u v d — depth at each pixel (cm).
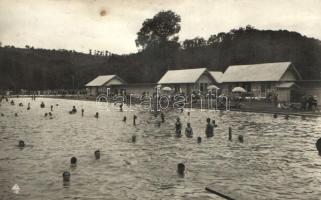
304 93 6362
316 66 10062
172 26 14412
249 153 2267
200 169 1858
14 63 16975
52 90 14475
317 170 1842
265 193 1477
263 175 1744
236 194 1432
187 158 2117
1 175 1728
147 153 2267
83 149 2416
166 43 14275
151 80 12769
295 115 4575
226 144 2595
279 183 1614
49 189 1519
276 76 6800
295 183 1616
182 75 8538
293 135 3036
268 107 5584
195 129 3431
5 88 15250
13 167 1891
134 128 3556
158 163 1986
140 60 14312
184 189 1527
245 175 1745
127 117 4691
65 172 1631
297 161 2045
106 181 1634
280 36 12019
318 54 10412
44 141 2767
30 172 1789
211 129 2980
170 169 1853
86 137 2970
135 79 13162
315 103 5116
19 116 4888
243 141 2727
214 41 13975
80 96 10894
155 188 1538
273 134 3091
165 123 3969
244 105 5994
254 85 7238
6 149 2420
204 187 1555
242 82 7406
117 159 2088
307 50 10644
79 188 1534
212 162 2014
